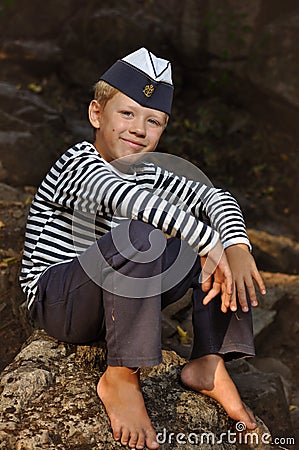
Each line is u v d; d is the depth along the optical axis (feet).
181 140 26.40
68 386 9.13
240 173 25.95
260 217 24.44
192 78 28.02
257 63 26.43
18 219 16.84
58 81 27.86
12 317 13.02
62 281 8.95
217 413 9.46
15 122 22.94
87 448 8.36
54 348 9.77
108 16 27.58
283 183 25.75
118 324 8.45
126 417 8.53
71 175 8.93
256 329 15.28
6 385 9.03
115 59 27.66
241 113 27.37
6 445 8.28
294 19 26.20
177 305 14.44
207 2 27.14
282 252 20.77
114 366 8.61
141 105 9.25
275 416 12.44
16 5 28.22
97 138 9.59
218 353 9.52
